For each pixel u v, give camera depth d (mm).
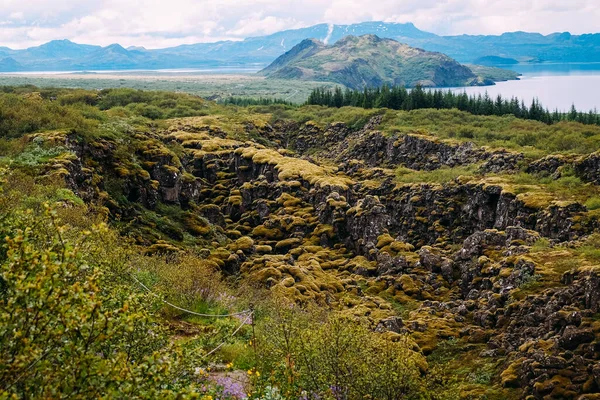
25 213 15656
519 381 34844
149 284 31031
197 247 68188
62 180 52125
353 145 145875
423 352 42906
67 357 11406
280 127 179250
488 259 57562
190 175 85938
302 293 54969
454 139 121688
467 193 81500
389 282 63062
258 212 94500
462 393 34469
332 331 23062
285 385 21688
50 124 71250
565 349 34938
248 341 27875
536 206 66375
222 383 21328
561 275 44875
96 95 187625
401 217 87812
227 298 37594
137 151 78875
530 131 126812
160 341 16969
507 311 43969
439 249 69625
